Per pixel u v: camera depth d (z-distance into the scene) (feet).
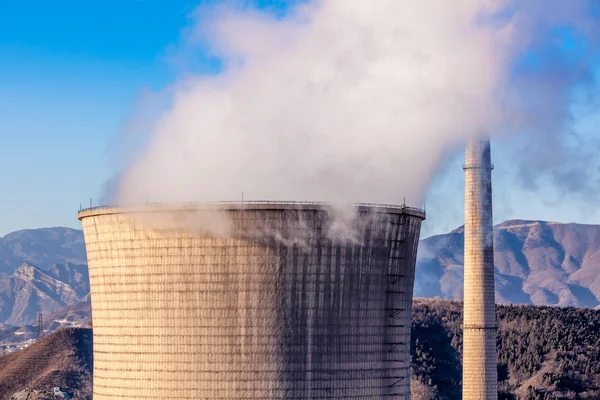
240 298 269.03
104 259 284.82
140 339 276.62
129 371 278.46
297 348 270.05
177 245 271.28
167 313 272.72
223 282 269.23
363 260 277.03
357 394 276.00
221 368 269.03
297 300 270.05
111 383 283.38
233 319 269.03
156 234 272.92
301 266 270.05
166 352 272.72
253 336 268.82
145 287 275.59
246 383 268.41
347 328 274.77
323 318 271.90
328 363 272.10
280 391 268.82
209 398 269.03
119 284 280.92
